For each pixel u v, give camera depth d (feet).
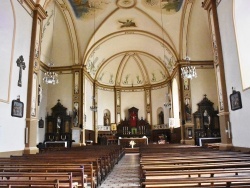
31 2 36.06
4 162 20.03
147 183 10.72
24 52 34.24
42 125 61.00
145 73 88.48
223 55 33.24
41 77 61.31
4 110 28.94
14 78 31.50
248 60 28.81
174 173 12.55
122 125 86.07
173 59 68.85
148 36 68.49
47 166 17.20
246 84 28.02
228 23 31.30
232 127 31.04
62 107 63.93
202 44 61.11
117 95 89.56
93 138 76.48
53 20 57.47
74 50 64.44
